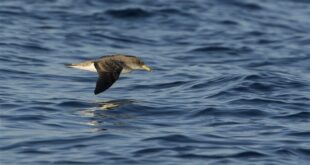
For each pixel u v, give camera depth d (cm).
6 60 2195
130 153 1462
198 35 2708
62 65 2205
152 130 1608
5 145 1502
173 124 1666
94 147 1494
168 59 2386
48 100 1819
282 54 2517
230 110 1762
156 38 2644
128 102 1822
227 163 1433
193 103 1822
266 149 1507
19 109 1734
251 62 2409
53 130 1595
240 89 1950
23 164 1409
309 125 1673
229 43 2617
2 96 1836
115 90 1950
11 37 2447
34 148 1488
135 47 2522
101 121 1667
